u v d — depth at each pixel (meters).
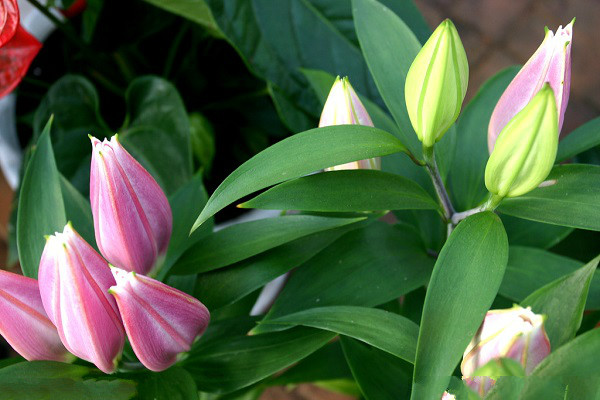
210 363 0.72
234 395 0.85
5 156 1.19
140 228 0.69
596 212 0.66
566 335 0.62
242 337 0.73
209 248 0.72
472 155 0.81
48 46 1.24
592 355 0.57
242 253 0.71
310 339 0.71
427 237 0.81
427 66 0.61
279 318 0.67
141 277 0.63
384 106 1.02
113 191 0.66
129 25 1.12
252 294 0.88
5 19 0.81
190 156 1.05
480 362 0.60
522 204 0.67
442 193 0.68
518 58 1.51
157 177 1.06
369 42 0.73
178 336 0.68
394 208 0.67
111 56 1.22
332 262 0.73
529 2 1.55
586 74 1.50
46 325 0.67
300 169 0.62
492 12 1.54
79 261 0.63
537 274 0.73
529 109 0.58
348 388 1.03
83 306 0.63
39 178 0.74
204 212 0.62
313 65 1.02
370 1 0.73
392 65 0.73
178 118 1.06
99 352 0.66
